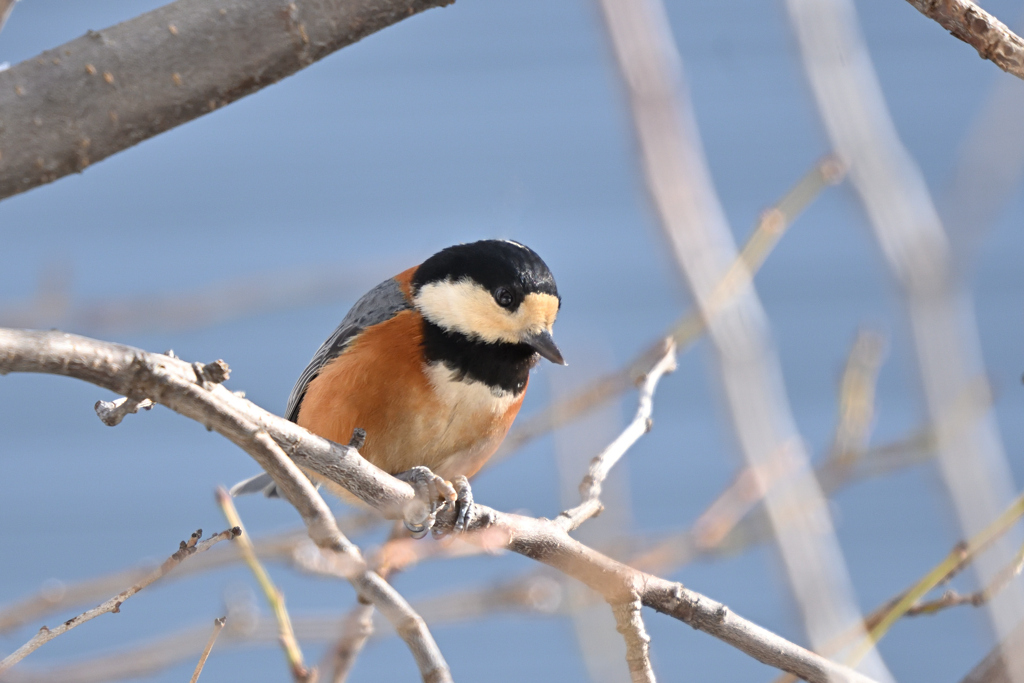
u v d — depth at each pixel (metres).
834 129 6.23
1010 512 5.52
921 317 5.74
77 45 4.35
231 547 6.22
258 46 4.47
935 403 5.61
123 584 6.07
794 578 5.29
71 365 4.42
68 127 4.29
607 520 6.82
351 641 6.73
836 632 5.19
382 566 6.60
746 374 5.80
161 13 4.45
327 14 4.51
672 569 6.82
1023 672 5.09
